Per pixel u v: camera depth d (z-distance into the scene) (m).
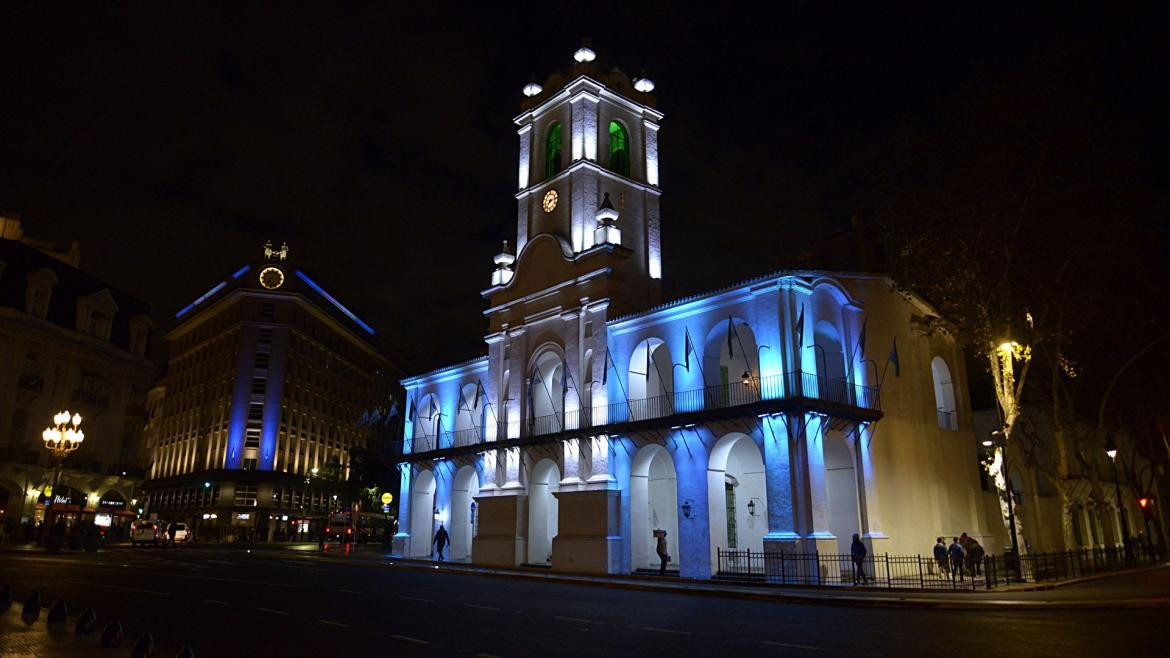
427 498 42.41
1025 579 23.30
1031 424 38.44
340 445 82.50
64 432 36.81
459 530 39.50
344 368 85.44
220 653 10.59
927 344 31.42
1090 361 36.03
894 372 28.92
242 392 70.31
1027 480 35.81
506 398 36.06
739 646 11.69
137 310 61.12
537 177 38.44
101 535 43.00
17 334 49.06
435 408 43.38
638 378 30.97
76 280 55.59
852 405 26.16
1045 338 30.94
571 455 31.58
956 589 21.22
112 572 24.42
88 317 54.78
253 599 17.39
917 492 28.23
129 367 58.09
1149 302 31.39
